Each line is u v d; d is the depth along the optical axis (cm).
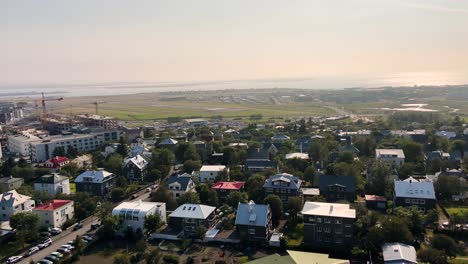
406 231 10262
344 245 10994
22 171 18150
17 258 10538
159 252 10538
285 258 9481
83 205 13875
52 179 15812
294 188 13912
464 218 11556
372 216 11488
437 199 14750
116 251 11106
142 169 18250
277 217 12962
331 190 14500
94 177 16112
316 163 19025
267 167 17775
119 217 12050
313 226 11244
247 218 11625
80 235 12069
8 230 12312
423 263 9406
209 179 17488
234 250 10988
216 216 13088
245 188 15412
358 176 15988
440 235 10475
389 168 15850
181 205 13038
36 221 11894
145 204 12738
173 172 19662
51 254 10694
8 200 13425
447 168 17625
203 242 11506
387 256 9375
